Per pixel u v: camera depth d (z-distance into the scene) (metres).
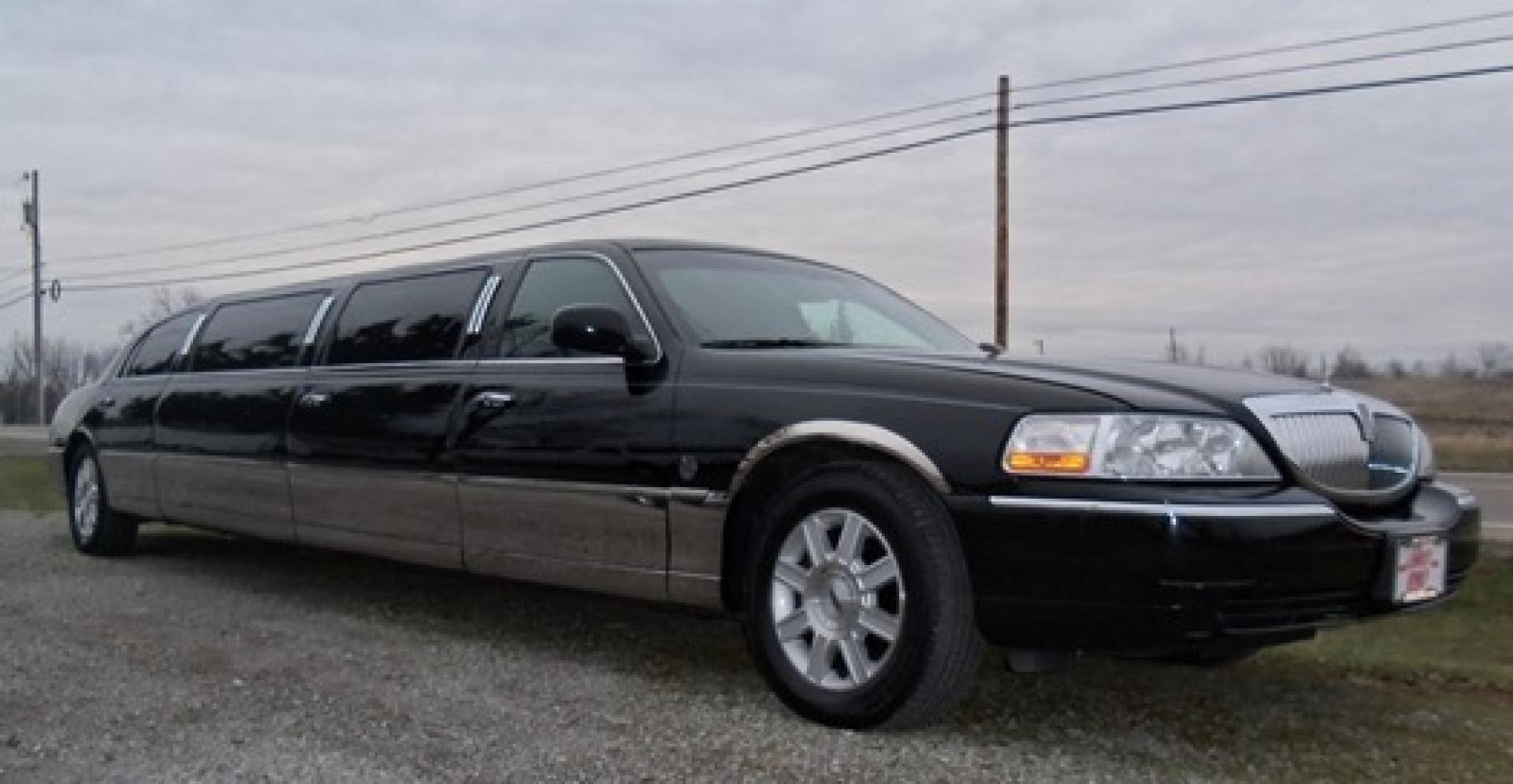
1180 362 4.34
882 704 3.93
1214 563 3.51
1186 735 4.05
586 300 5.18
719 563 4.46
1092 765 3.74
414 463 5.59
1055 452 3.71
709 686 4.68
